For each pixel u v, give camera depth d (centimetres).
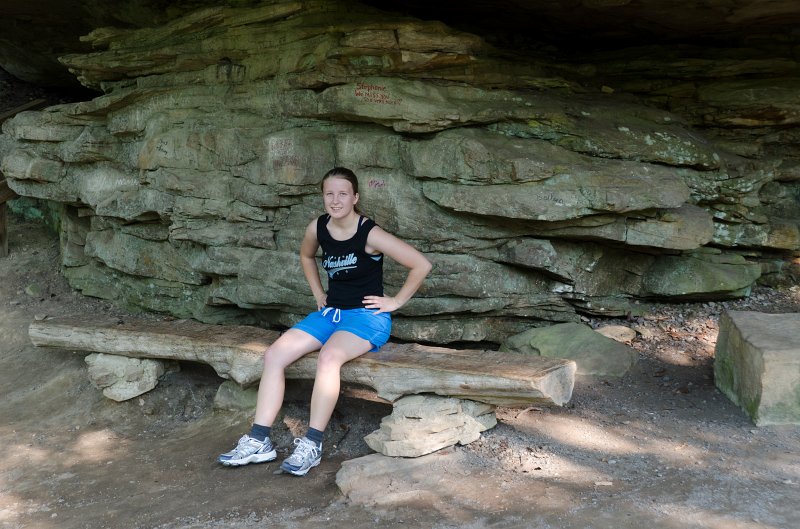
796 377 392
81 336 508
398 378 397
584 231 489
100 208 631
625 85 588
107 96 632
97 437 473
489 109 502
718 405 429
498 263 512
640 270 550
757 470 354
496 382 375
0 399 535
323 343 414
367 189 511
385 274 508
